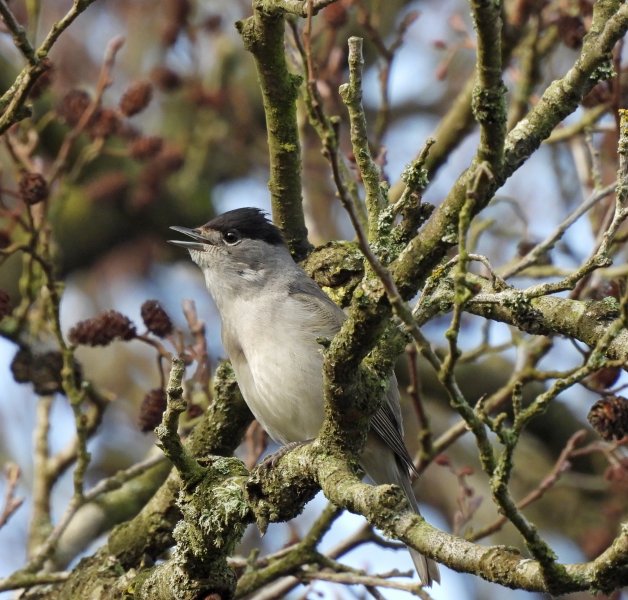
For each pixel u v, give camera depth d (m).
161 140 12.62
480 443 5.82
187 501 7.68
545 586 5.58
